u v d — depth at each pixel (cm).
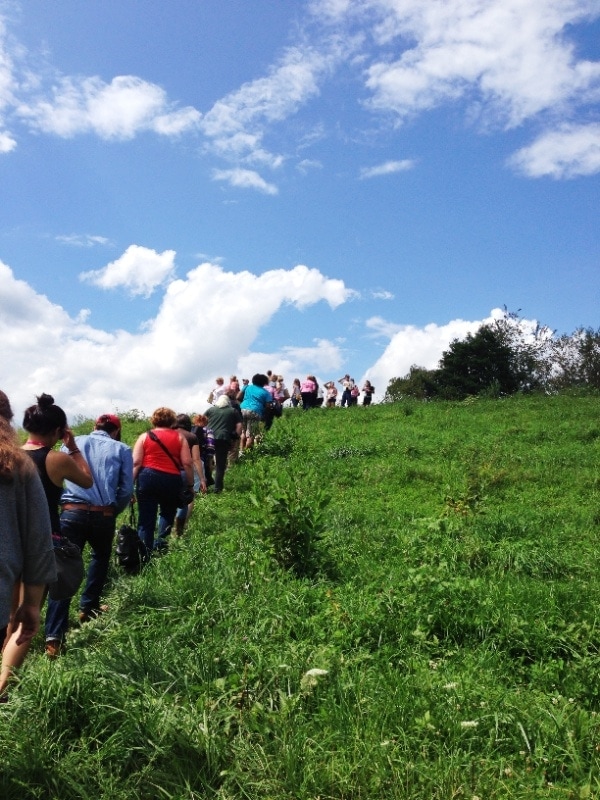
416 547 823
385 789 358
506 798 353
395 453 1695
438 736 400
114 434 716
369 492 1324
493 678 485
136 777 368
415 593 610
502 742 404
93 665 450
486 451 1659
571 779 376
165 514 920
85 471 573
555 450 1680
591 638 543
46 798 353
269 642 520
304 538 754
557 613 593
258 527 770
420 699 431
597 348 5356
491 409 2611
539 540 903
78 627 651
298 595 635
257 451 1720
